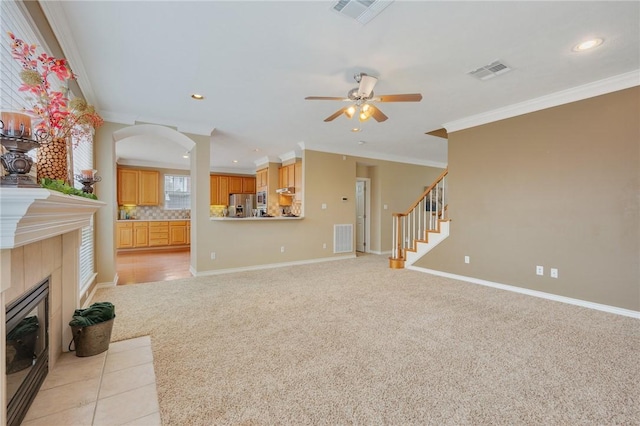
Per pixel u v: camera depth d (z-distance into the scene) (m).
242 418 1.48
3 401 1.10
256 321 2.76
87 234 3.24
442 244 4.65
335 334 2.47
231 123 4.36
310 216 5.84
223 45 2.31
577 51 2.42
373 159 6.77
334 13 1.94
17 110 1.50
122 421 1.42
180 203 8.56
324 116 4.03
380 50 2.39
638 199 2.86
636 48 2.37
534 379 1.82
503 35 2.19
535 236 3.58
